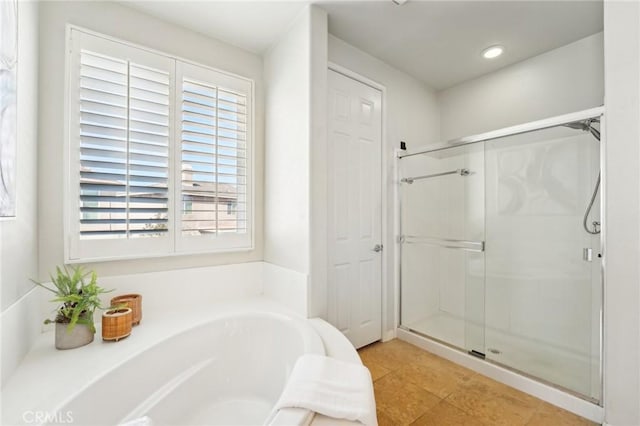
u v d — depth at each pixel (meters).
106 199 1.62
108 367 1.15
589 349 1.87
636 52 1.33
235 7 1.77
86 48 1.58
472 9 1.89
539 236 2.10
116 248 1.65
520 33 2.15
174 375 1.40
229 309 1.85
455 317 2.50
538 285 2.11
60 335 1.28
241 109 2.18
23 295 1.23
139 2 1.70
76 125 1.54
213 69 2.03
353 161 2.35
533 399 1.73
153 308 1.79
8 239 1.09
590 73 2.17
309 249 1.78
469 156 2.43
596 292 1.85
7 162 1.05
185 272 1.92
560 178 1.98
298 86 1.88
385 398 1.74
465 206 2.46
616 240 1.39
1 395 0.97
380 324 2.55
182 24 1.91
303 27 1.83
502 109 2.67
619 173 1.38
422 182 2.64
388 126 2.62
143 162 1.74
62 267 1.51
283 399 0.90
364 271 2.42
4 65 1.03
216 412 1.46
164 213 1.82
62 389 1.01
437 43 2.29
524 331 2.17
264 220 2.27
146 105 1.75
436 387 1.86
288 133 1.98
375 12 1.90
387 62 2.57
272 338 1.69
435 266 2.59
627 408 1.34
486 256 2.36
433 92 3.09
